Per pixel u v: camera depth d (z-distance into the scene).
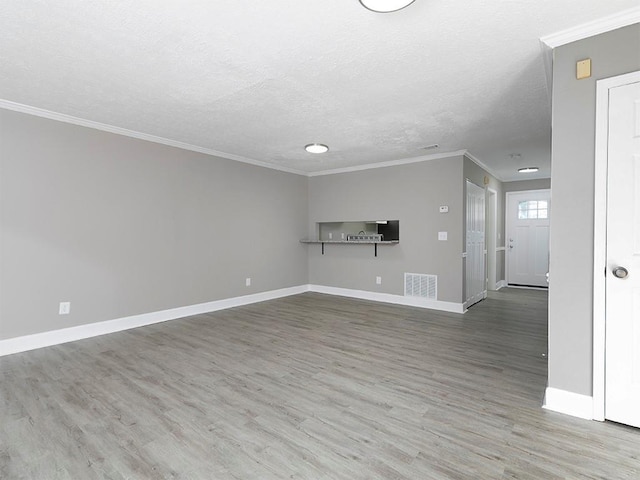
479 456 1.73
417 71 2.54
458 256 4.91
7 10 1.82
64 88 2.83
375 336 3.75
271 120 3.60
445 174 5.02
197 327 4.10
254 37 2.10
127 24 1.96
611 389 1.98
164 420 2.06
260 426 2.01
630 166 1.89
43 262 3.39
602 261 1.97
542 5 1.79
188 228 4.65
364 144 4.53
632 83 1.87
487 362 3.00
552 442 1.83
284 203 6.14
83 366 2.89
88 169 3.70
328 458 1.72
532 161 5.54
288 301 5.67
